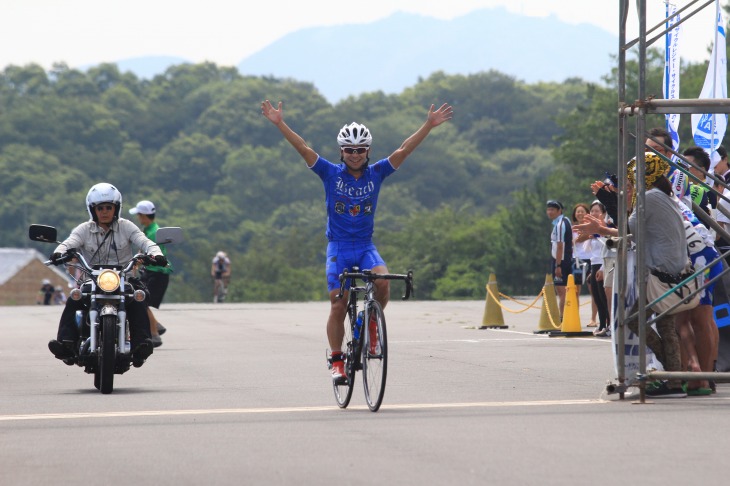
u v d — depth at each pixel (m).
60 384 25.69
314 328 45.72
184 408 20.78
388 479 13.86
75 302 24.25
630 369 21.55
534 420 18.61
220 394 23.09
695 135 29.52
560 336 38.59
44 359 32.69
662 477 13.82
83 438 17.20
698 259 22.25
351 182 21.05
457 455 15.40
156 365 29.88
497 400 21.55
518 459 15.05
